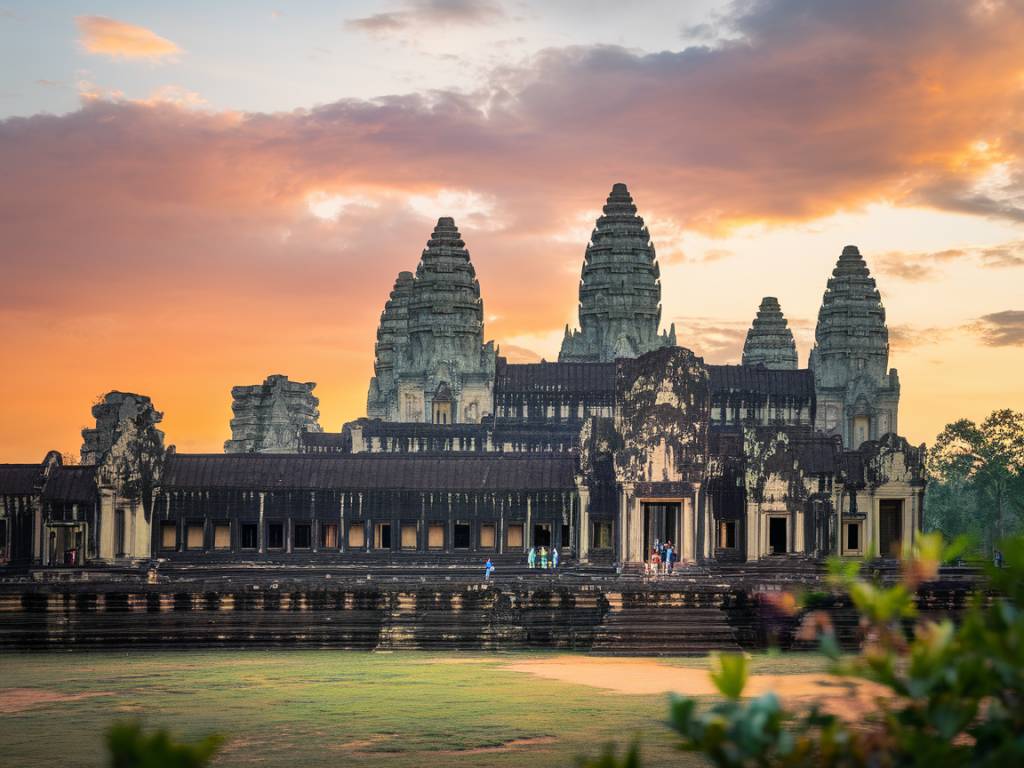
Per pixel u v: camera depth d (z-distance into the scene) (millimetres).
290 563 125438
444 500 127188
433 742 50719
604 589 87375
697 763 45812
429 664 77500
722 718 11570
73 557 122312
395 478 128250
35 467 127000
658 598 86312
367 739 51438
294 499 127438
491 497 126938
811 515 123812
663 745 49656
